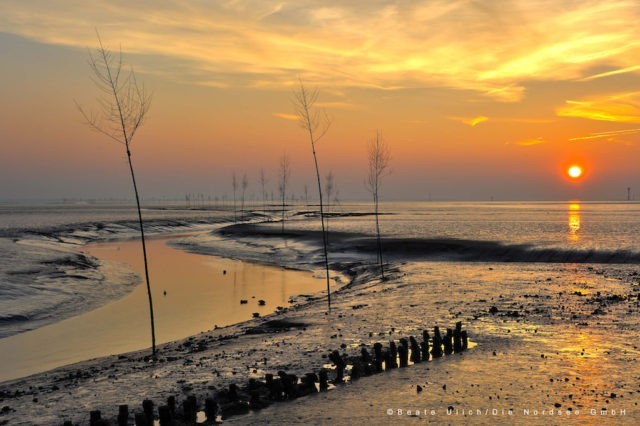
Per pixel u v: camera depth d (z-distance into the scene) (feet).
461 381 46.78
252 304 109.40
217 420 39.37
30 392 49.29
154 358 62.85
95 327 88.07
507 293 100.83
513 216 580.30
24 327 87.92
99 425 36.91
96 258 198.08
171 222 467.11
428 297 99.04
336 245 212.23
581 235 260.01
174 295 120.98
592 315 76.13
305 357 56.34
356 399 43.01
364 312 85.56
